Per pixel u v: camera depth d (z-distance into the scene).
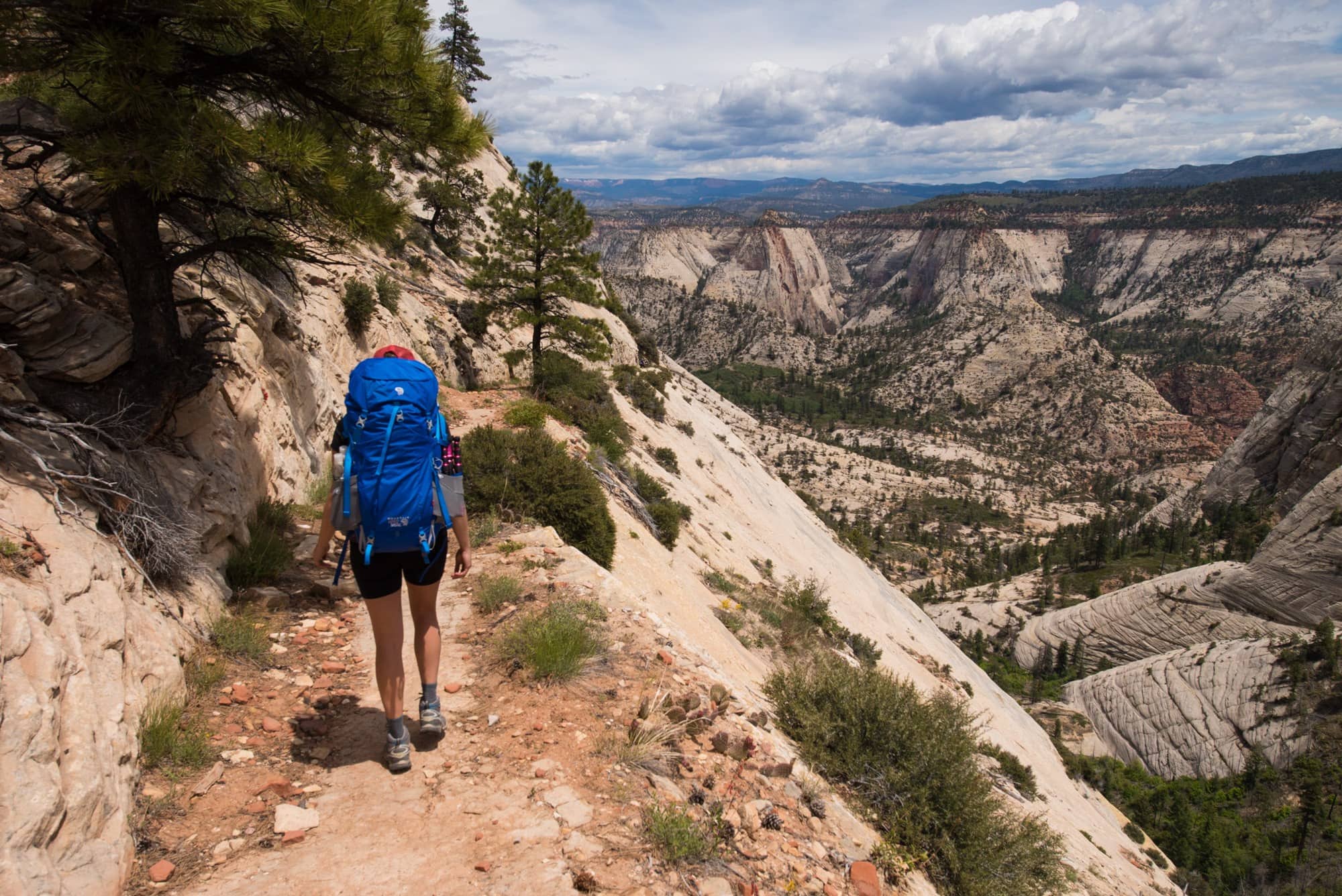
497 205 26.36
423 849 3.29
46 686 2.98
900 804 5.22
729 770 4.33
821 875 3.77
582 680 4.90
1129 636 116.00
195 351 6.00
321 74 5.53
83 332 5.31
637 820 3.62
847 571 46.62
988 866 5.14
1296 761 81.12
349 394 3.84
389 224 5.89
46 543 3.79
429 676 4.09
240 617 5.45
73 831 2.73
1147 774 87.88
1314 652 92.25
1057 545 174.12
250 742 4.05
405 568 3.91
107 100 4.55
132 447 5.34
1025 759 38.50
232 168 5.77
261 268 7.92
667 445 36.97
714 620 13.63
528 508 9.88
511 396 24.23
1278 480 169.38
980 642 122.25
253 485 7.38
